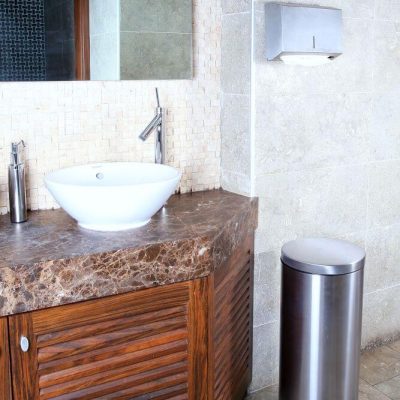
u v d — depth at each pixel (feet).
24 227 6.53
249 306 8.04
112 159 7.65
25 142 7.04
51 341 5.57
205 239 6.20
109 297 5.80
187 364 6.36
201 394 6.51
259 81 7.55
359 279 6.98
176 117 7.97
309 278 6.84
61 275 5.48
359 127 8.68
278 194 8.07
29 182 7.16
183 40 7.77
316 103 8.14
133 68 7.50
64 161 7.32
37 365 5.55
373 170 9.02
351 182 8.80
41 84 7.00
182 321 6.25
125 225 6.40
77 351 5.73
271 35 7.32
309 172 8.30
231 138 8.11
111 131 7.57
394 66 8.87
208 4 7.91
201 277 6.27
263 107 7.66
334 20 7.57
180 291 6.17
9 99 6.85
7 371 5.39
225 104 8.15
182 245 6.07
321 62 7.71
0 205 7.01
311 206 8.44
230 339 7.23
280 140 7.91
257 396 8.46
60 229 6.44
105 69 7.33
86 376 5.84
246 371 8.14
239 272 7.41
